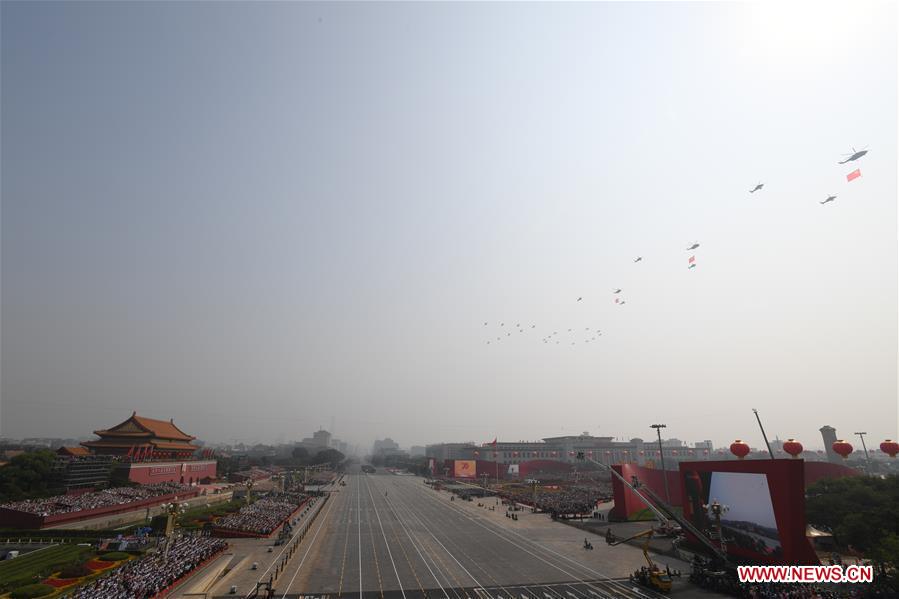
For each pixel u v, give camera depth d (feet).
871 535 195.52
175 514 201.57
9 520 260.83
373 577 185.06
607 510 391.45
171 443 522.06
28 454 361.71
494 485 640.17
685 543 228.02
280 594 163.84
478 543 253.85
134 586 152.25
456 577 185.88
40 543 234.38
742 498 192.24
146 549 217.56
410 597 162.09
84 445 456.04
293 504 375.66
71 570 176.65
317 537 266.36
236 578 181.27
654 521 312.09
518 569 198.29
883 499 214.28
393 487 639.76
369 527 302.86
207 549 205.46
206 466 563.48
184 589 161.68
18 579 168.96
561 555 224.94
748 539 187.93
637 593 166.50
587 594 165.27
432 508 407.85
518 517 354.33
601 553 229.45
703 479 214.90
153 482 444.14
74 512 284.00
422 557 219.61
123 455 448.24
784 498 173.68
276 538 251.80
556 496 490.49
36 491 343.05
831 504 229.66
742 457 206.90
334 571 193.36
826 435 506.48
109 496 339.77
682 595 164.14
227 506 352.90
